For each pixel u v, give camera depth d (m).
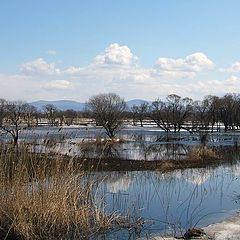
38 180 10.61
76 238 10.21
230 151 42.12
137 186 19.05
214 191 17.59
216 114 92.38
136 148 45.97
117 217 11.66
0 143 11.28
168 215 12.95
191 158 33.28
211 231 10.91
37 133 12.08
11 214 10.25
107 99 67.38
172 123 88.88
